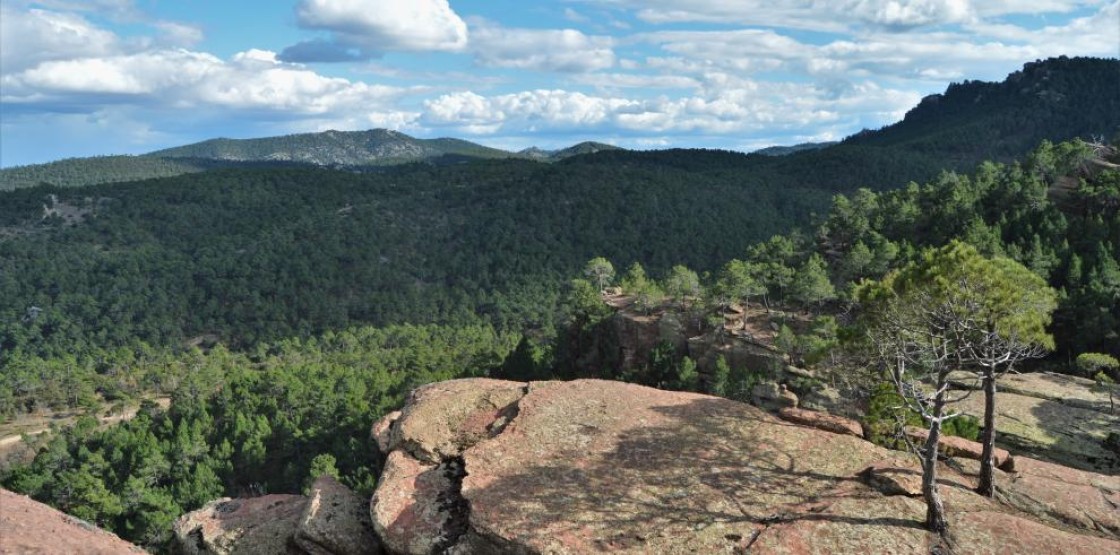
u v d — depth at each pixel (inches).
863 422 1301.7
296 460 3750.0
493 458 1185.4
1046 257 3410.4
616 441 1221.7
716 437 1225.4
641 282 4586.6
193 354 7253.9
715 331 3592.5
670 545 922.1
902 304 1007.6
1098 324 2849.4
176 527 1360.7
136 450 3624.5
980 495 1039.6
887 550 884.6
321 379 4832.7
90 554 850.1
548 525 975.0
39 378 6259.8
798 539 915.4
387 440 1429.6
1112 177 4242.1
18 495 1002.1
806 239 5270.7
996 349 1006.4
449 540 1020.5
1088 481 1094.4
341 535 1162.0
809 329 3257.9
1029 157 4849.9
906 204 4542.3
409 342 7357.3
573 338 4439.0
